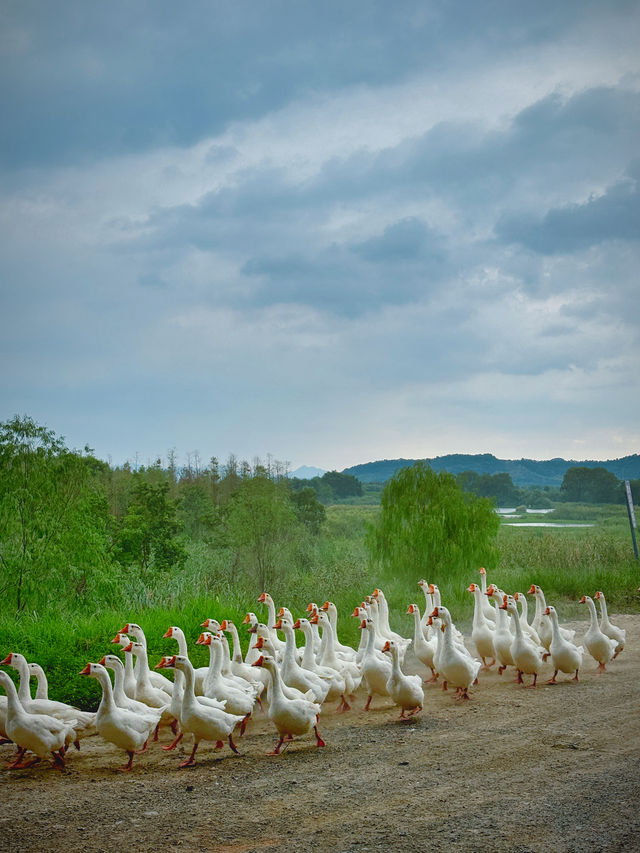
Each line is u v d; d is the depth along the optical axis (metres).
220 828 7.29
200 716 9.53
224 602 21.06
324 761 9.44
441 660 12.70
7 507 21.55
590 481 100.12
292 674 11.74
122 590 22.25
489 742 9.94
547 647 15.38
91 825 7.44
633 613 22.19
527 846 6.61
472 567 24.73
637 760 8.88
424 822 7.25
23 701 10.27
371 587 24.41
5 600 21.16
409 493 25.59
